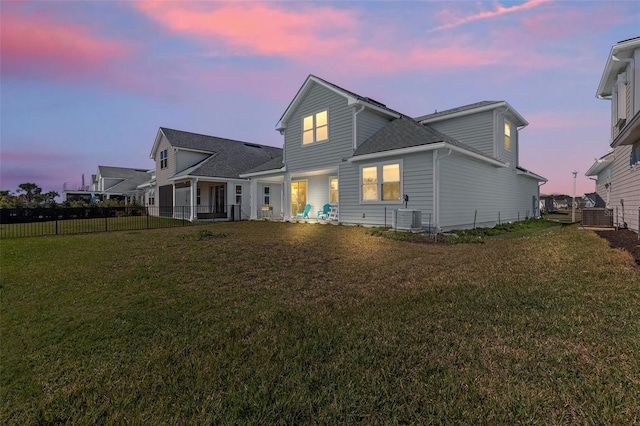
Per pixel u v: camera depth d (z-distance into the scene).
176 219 19.42
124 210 23.84
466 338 2.52
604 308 3.01
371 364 2.18
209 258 6.39
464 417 1.63
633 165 9.35
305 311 3.32
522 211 18.16
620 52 9.34
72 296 4.07
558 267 4.74
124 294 4.12
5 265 5.94
